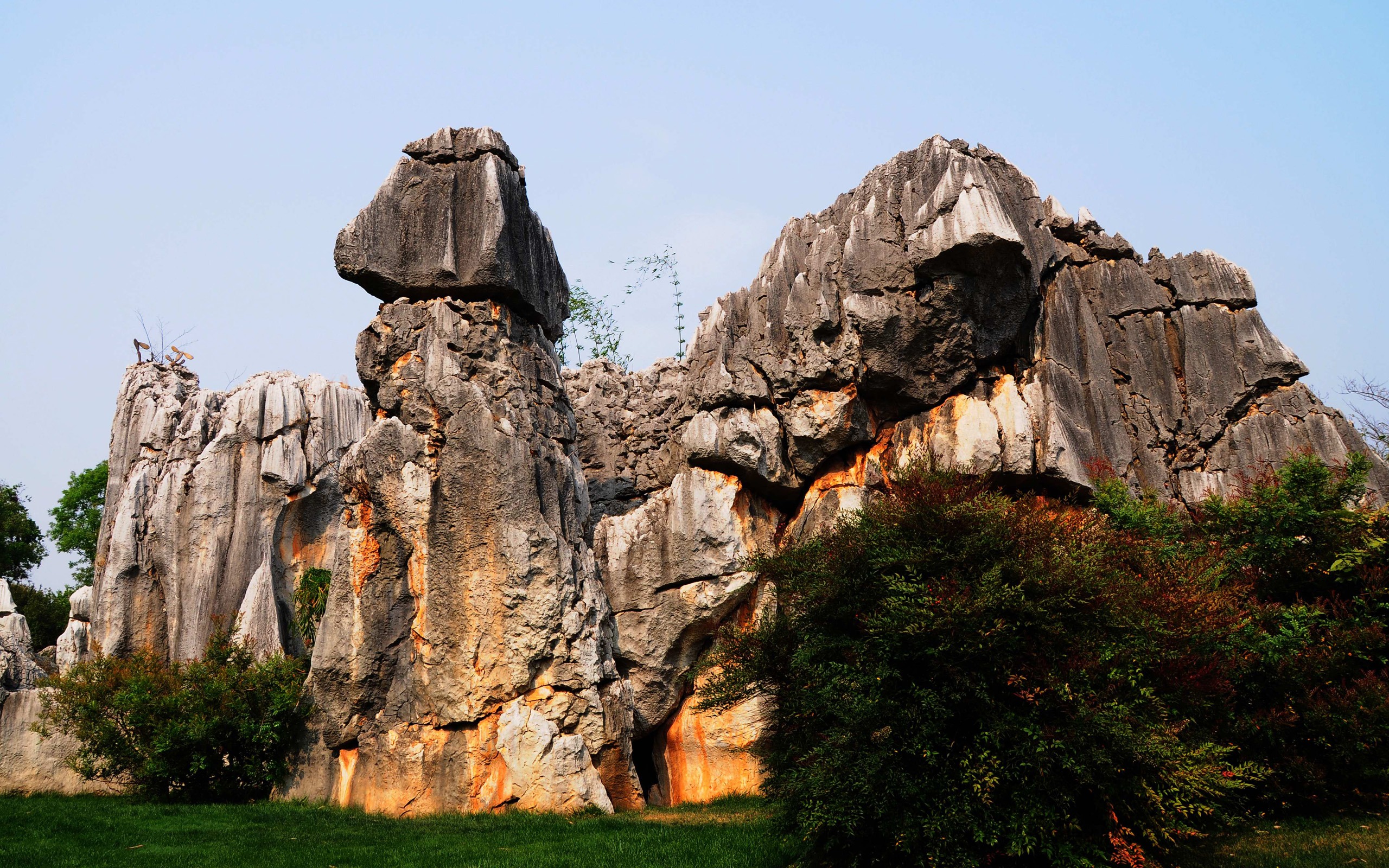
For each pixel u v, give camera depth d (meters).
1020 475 24.47
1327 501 20.27
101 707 23.83
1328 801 18.75
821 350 25.95
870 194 27.09
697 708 17.38
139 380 34.38
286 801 22.95
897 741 14.33
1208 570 18.09
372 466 22.92
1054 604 14.39
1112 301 27.58
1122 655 14.55
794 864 15.81
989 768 13.93
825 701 15.01
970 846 14.22
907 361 25.41
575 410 30.38
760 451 26.34
